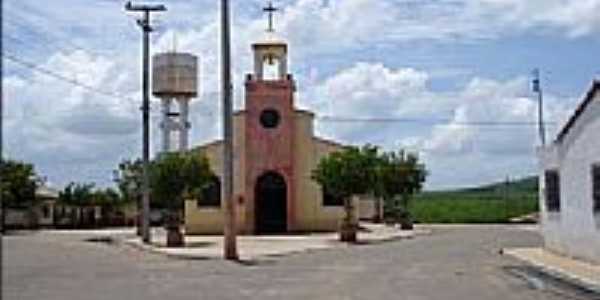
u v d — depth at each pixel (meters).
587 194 28.08
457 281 23.67
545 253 33.62
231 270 28.47
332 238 50.97
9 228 72.38
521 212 89.25
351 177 48.84
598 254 27.09
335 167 49.22
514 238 49.72
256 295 20.22
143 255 37.31
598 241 27.06
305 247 42.03
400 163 64.62
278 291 21.16
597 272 25.03
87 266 30.42
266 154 57.50
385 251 38.50
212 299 19.34
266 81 57.81
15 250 40.75
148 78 47.06
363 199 69.31
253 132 57.62
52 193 81.19
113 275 26.41
